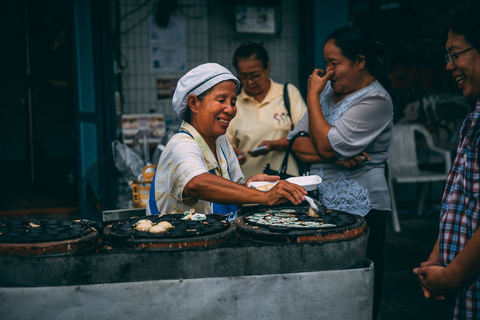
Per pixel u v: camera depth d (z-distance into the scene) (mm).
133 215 2613
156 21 5305
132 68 5336
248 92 3447
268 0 5430
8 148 9578
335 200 2523
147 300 1511
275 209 2059
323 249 1599
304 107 3475
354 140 2389
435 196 6488
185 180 1783
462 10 1526
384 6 6020
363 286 1630
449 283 1550
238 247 1556
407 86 6207
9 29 9367
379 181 2490
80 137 5281
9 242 1502
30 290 1453
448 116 6367
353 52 2391
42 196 6484
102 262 1489
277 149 3320
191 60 5422
